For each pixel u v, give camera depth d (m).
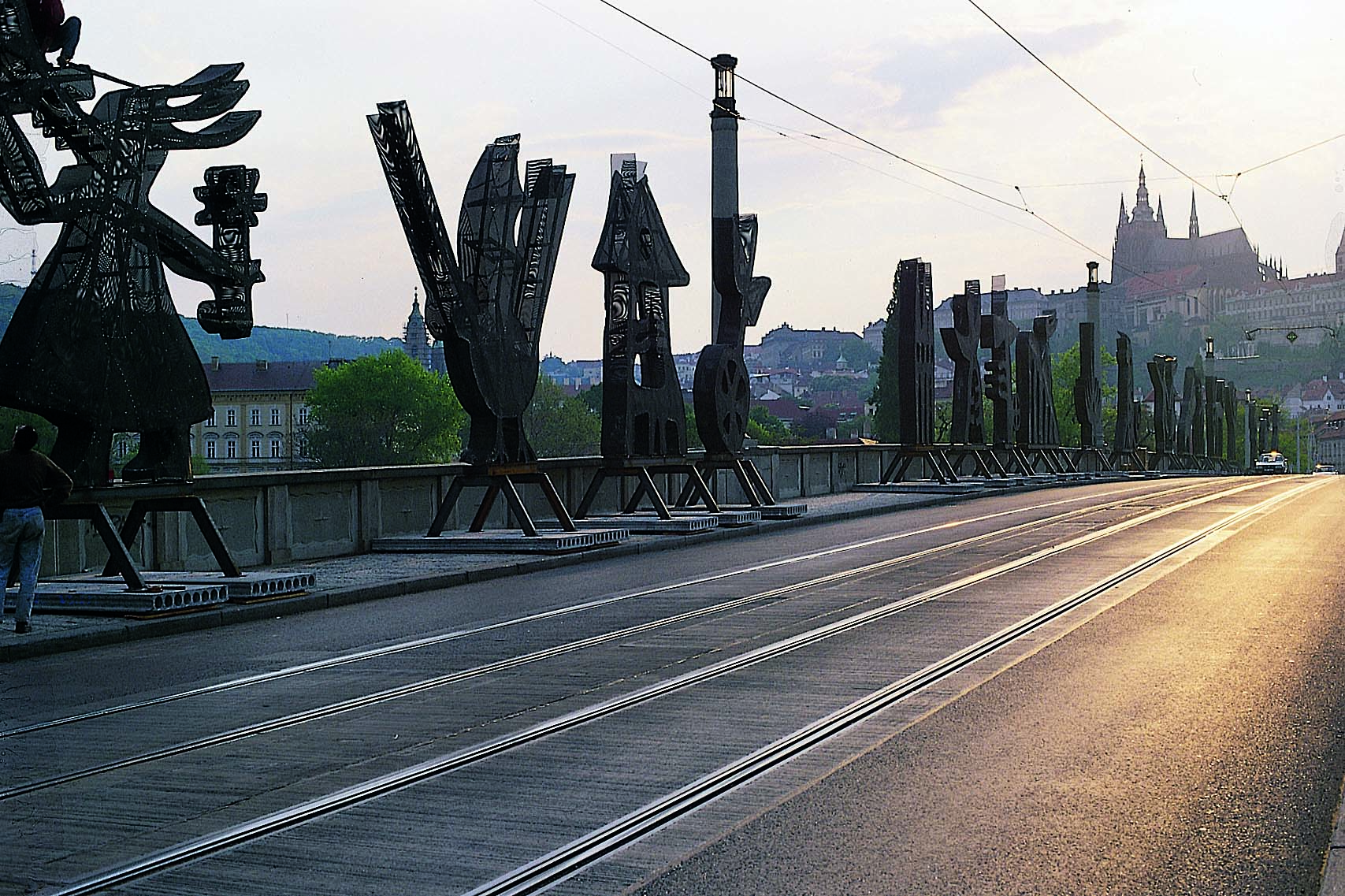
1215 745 7.76
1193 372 92.62
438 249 21.30
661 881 5.55
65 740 8.70
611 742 8.16
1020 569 18.12
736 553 22.53
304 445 114.69
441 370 164.88
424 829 6.40
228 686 10.67
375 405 111.69
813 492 40.66
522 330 23.52
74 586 15.30
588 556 21.92
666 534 26.16
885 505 34.56
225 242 17.39
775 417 193.00
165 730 8.96
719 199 30.89
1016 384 54.97
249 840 6.30
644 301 27.50
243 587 15.67
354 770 7.64
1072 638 11.87
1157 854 5.77
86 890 5.65
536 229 23.78
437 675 10.88
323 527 21.56
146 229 15.93
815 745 7.95
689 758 7.70
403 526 23.62
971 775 7.15
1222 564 18.45
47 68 14.25
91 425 15.09
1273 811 6.43
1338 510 31.98
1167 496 40.56
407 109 20.23
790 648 11.73
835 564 19.70
